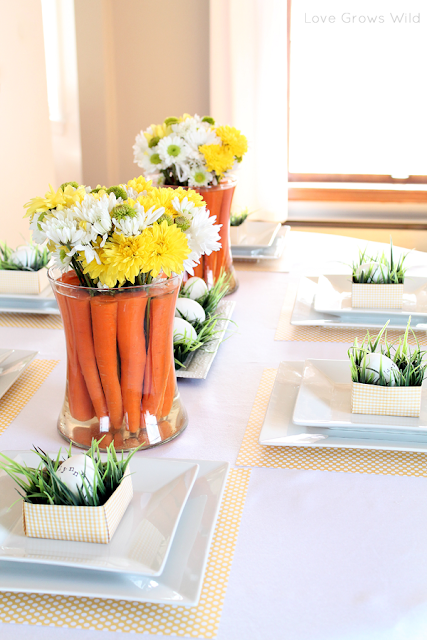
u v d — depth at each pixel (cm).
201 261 134
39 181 311
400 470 80
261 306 136
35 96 299
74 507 61
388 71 291
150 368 80
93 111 301
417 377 85
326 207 306
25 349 116
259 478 78
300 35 290
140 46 300
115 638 55
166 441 85
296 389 95
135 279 77
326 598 59
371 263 125
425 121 295
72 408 82
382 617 57
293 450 84
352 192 305
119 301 73
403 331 121
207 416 93
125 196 76
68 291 73
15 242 293
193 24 294
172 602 55
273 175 282
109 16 296
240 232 172
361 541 67
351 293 126
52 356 114
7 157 279
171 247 73
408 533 68
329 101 299
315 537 67
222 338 115
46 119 312
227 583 61
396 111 296
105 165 310
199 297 119
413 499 74
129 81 306
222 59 273
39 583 58
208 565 63
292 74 297
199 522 66
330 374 97
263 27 265
